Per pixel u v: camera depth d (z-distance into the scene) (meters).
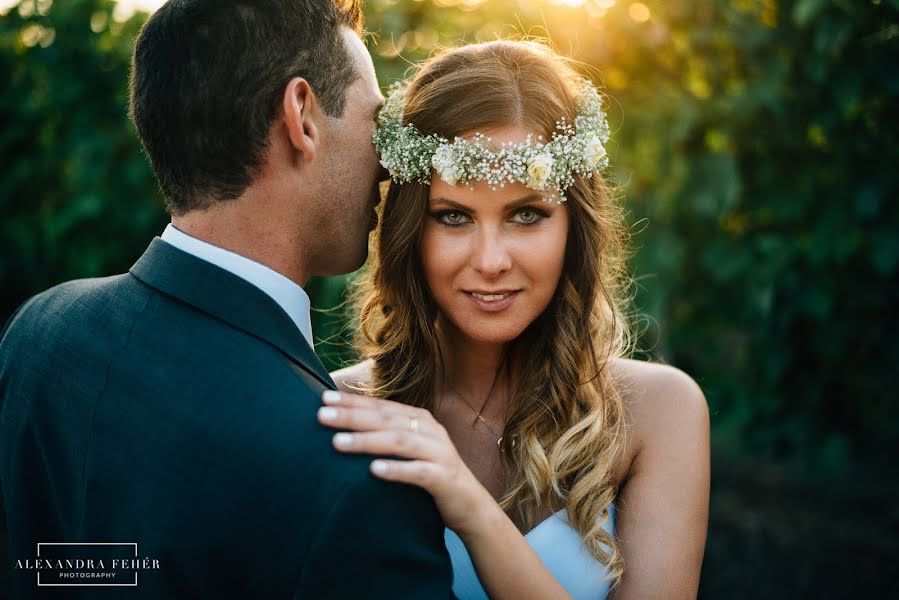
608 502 1.91
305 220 1.56
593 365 2.01
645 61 3.27
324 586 1.23
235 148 1.46
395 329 2.04
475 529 1.39
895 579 3.90
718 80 3.29
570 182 1.81
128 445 1.35
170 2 1.53
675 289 3.55
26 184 3.75
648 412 2.03
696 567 1.91
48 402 1.48
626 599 1.85
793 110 3.20
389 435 1.33
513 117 1.75
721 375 3.74
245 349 1.38
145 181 3.56
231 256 1.50
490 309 1.82
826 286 3.32
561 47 3.16
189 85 1.46
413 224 1.83
